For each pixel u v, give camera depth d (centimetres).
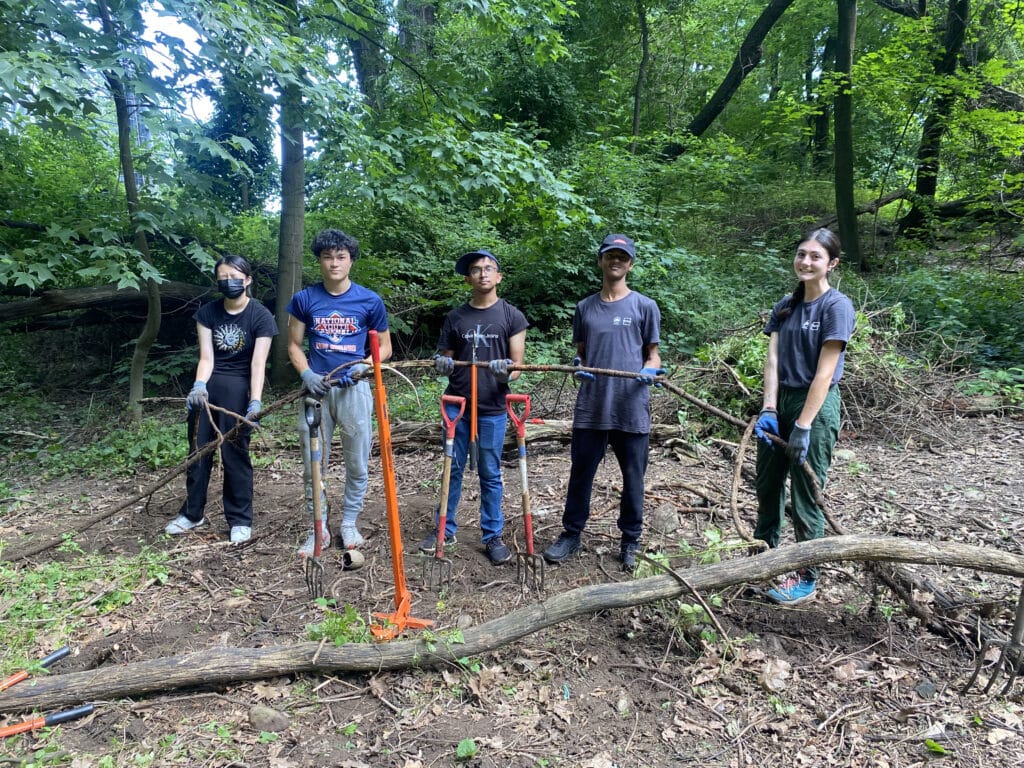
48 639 302
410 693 257
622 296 344
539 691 257
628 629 295
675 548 373
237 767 224
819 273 288
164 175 524
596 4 1462
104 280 830
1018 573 268
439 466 539
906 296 879
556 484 488
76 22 463
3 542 423
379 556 379
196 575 362
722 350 658
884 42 1591
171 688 261
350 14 700
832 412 294
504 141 700
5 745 236
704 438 577
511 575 350
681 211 1138
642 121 1625
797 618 302
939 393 629
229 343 409
